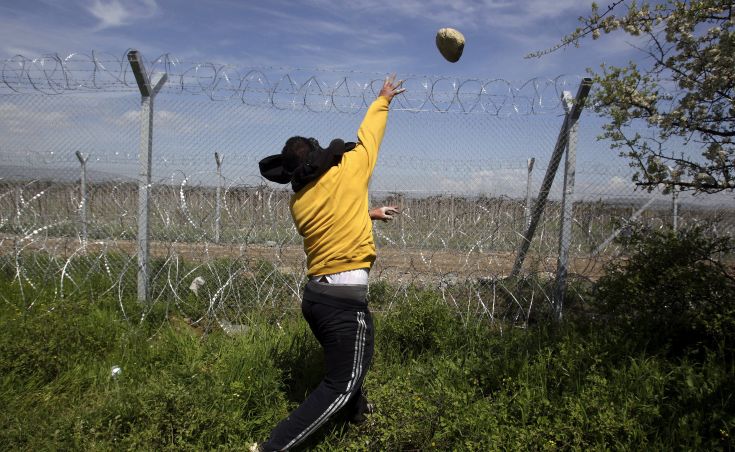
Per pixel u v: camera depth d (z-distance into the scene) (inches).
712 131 178.7
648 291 175.5
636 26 180.2
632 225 200.7
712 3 161.8
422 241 225.9
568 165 216.2
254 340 175.3
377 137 131.6
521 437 117.7
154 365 161.8
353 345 118.9
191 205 223.3
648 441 121.7
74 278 231.3
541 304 221.0
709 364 144.8
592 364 149.1
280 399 140.8
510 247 229.3
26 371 152.8
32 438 119.8
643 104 178.7
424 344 179.3
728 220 243.8
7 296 217.6
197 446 116.0
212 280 218.8
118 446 115.6
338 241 119.1
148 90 216.7
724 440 120.0
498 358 161.2
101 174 235.3
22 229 247.3
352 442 119.3
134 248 231.6
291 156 124.8
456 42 160.6
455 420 123.0
